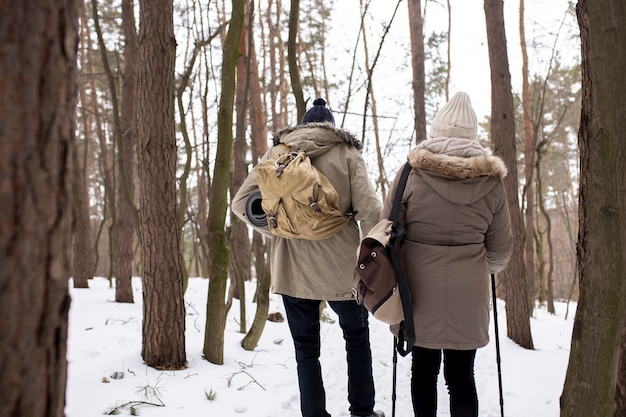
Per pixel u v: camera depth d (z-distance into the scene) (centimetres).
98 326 534
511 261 658
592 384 195
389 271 231
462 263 236
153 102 398
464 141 243
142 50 403
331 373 436
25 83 95
